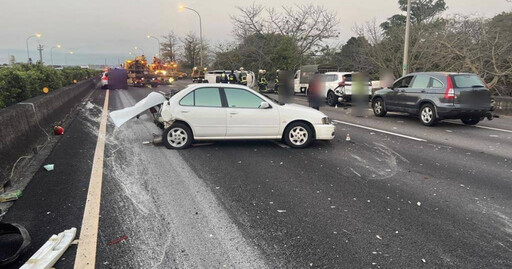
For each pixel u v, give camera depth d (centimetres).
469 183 554
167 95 1006
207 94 775
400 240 371
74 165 631
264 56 3372
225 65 3884
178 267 319
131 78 3525
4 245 349
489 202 475
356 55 3038
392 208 453
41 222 402
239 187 525
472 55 1998
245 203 464
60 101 1208
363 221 414
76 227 391
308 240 369
